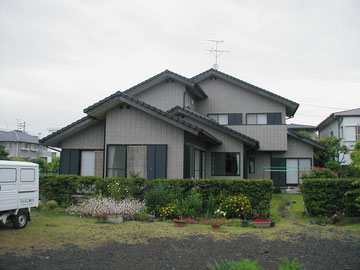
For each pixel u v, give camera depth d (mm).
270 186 10680
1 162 8320
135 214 10508
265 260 6422
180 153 13555
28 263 6086
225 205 10562
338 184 10781
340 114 24391
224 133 16984
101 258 6465
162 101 18312
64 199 12570
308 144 20719
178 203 10789
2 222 8508
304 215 11320
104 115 14555
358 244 7672
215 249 7180
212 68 20672
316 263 6262
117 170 13977
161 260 6375
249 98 20547
